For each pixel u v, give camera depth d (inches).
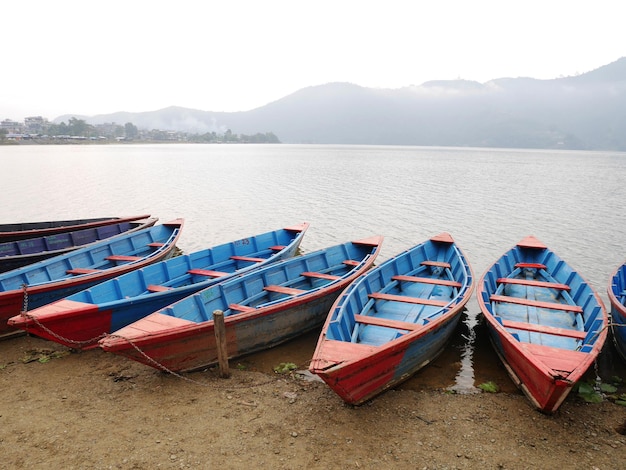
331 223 1044.5
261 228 993.5
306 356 396.8
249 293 454.6
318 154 6112.2
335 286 447.5
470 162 4158.5
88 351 390.0
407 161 4180.6
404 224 1040.2
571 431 285.1
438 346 384.8
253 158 4382.4
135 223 785.6
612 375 364.5
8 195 1440.7
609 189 1798.7
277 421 294.2
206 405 311.9
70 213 1163.9
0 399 315.6
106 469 248.7
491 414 304.8
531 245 588.7
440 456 261.7
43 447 265.9
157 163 3262.8
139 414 300.0
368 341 382.9
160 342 323.0
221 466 252.5
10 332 414.0
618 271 480.7
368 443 272.7
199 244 860.0
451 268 542.3
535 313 443.2
